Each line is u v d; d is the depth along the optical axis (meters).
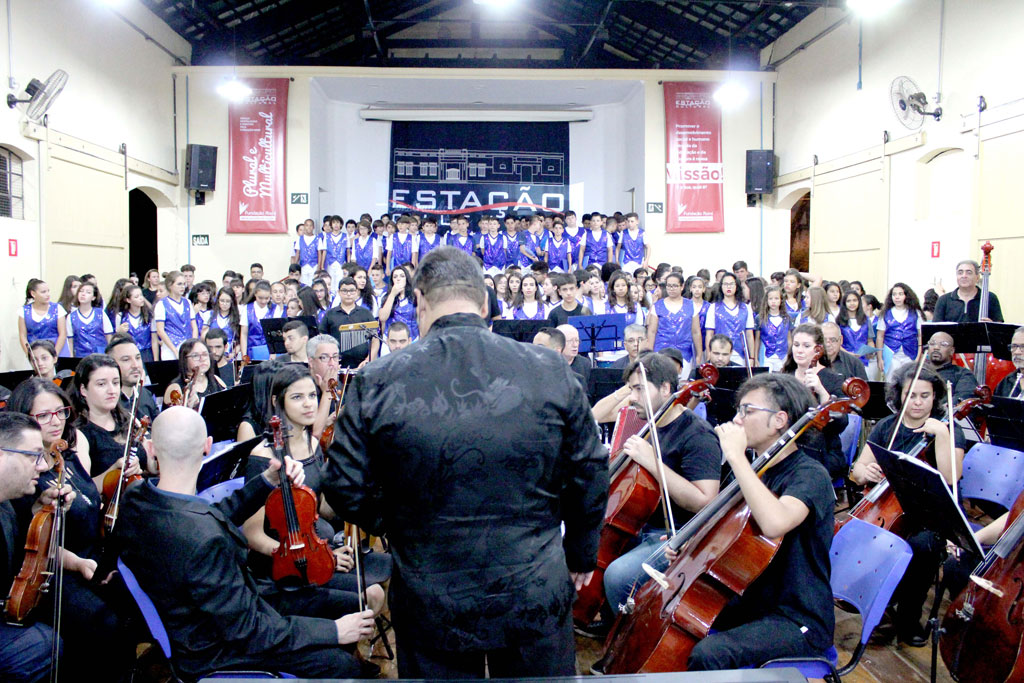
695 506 3.02
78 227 9.59
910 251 9.64
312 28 14.41
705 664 2.17
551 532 1.75
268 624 2.36
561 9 14.51
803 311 7.73
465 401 1.64
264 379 3.95
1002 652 2.36
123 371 4.38
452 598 1.65
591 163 14.97
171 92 12.49
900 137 9.67
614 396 4.31
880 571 2.44
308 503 2.82
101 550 3.08
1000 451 3.48
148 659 3.20
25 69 8.34
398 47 15.92
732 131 13.13
